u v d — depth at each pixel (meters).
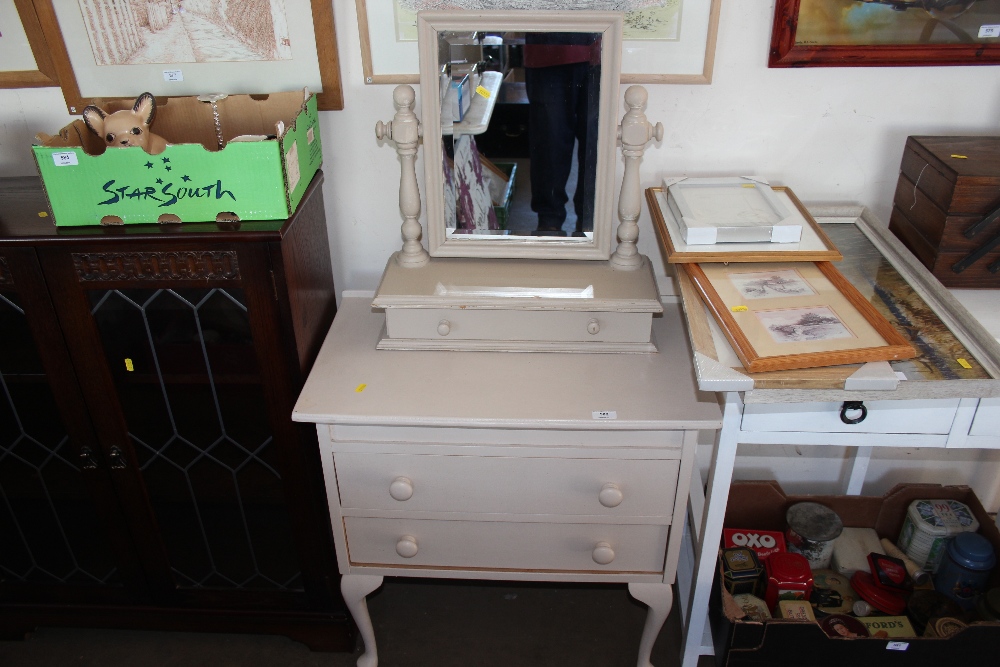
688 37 1.48
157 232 1.29
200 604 1.75
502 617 1.88
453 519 1.48
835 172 1.63
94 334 1.39
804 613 1.64
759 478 2.05
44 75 1.54
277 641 1.84
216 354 1.42
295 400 1.46
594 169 1.44
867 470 2.02
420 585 1.97
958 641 1.49
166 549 1.67
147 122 1.33
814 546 1.81
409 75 1.53
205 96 1.47
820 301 1.29
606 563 1.52
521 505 1.45
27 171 1.66
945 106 1.55
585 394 1.38
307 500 1.58
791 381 1.14
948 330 1.27
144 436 1.51
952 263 1.42
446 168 1.46
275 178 1.29
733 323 1.23
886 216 1.68
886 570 1.76
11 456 1.55
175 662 1.78
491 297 1.43
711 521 1.47
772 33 1.47
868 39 1.47
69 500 1.61
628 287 1.45
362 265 1.79
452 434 1.38
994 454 1.95
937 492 1.86
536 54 1.35
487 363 1.47
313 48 1.50
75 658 1.79
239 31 1.49
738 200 1.47
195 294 1.35
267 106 1.49
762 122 1.58
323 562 1.66
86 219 1.31
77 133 1.38
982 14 1.44
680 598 1.85
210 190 1.29
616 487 1.40
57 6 1.46
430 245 1.53
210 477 1.56
